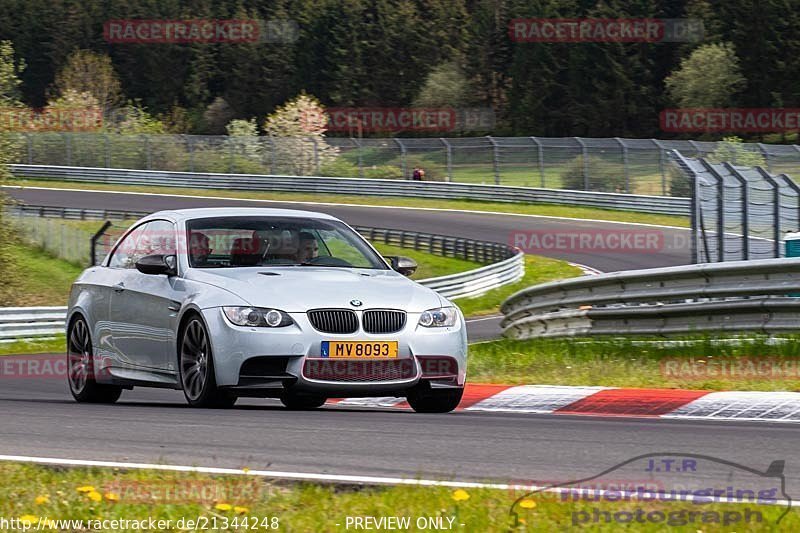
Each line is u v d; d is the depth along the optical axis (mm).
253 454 20938
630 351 41406
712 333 41781
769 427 25406
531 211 172125
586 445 22047
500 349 48844
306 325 26984
